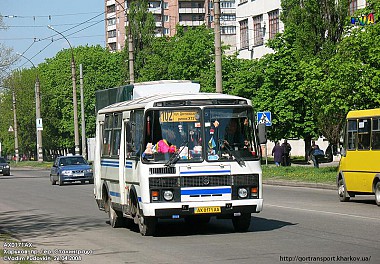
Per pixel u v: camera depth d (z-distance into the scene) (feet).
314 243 45.88
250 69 176.65
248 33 232.73
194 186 51.29
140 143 52.49
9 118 335.06
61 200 101.55
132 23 228.02
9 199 108.17
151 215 50.90
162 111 52.01
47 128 326.65
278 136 164.55
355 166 78.69
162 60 217.97
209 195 51.31
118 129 60.29
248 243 47.39
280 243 46.60
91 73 310.24
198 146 51.78
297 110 160.15
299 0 135.64
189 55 196.54
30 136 336.08
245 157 52.21
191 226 60.95
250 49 230.27
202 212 51.13
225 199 51.47
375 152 75.15
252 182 52.16
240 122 52.80
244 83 172.04
